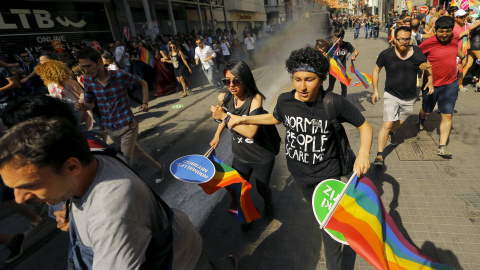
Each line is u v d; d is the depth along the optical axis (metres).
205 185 2.08
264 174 2.39
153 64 8.69
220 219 2.88
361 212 1.51
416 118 4.72
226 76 2.04
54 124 0.85
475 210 2.57
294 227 2.64
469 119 4.45
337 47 5.18
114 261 0.89
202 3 20.34
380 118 5.01
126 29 13.91
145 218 1.02
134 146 3.28
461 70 5.55
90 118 3.88
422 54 3.12
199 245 1.48
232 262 1.94
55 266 2.52
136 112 7.20
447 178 3.07
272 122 1.93
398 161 3.54
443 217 2.53
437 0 15.41
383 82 7.46
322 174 1.83
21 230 3.01
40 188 0.84
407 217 2.59
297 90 1.57
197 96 8.23
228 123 2.08
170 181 3.70
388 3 24.52
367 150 1.62
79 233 1.04
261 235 2.59
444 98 3.32
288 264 2.27
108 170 1.00
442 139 3.46
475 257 2.11
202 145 4.80
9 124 1.21
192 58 13.70
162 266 1.08
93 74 2.87
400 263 1.50
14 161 0.77
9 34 10.49
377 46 15.17
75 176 0.90
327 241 1.81
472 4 7.12
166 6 18.64
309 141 1.75
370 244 1.39
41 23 11.46
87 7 13.23
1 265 2.57
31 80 6.79
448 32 3.05
